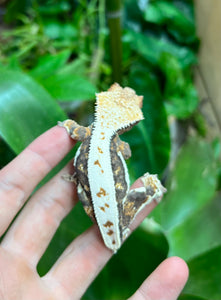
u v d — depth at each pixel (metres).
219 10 0.25
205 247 0.18
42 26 0.29
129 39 0.27
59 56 0.23
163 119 0.17
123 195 0.13
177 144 0.26
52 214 0.14
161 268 0.13
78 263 0.14
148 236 0.16
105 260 0.14
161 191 0.15
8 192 0.13
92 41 0.29
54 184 0.14
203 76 0.30
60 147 0.14
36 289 0.13
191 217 0.19
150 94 0.17
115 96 0.15
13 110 0.14
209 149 0.21
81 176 0.13
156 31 0.30
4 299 0.12
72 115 0.22
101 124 0.13
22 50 0.27
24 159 0.13
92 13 0.30
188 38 0.29
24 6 0.29
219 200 0.20
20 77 0.15
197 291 0.16
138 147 0.17
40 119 0.14
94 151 0.13
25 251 0.14
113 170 0.13
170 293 0.13
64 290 0.14
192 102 0.27
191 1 0.30
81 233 0.15
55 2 0.30
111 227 0.13
